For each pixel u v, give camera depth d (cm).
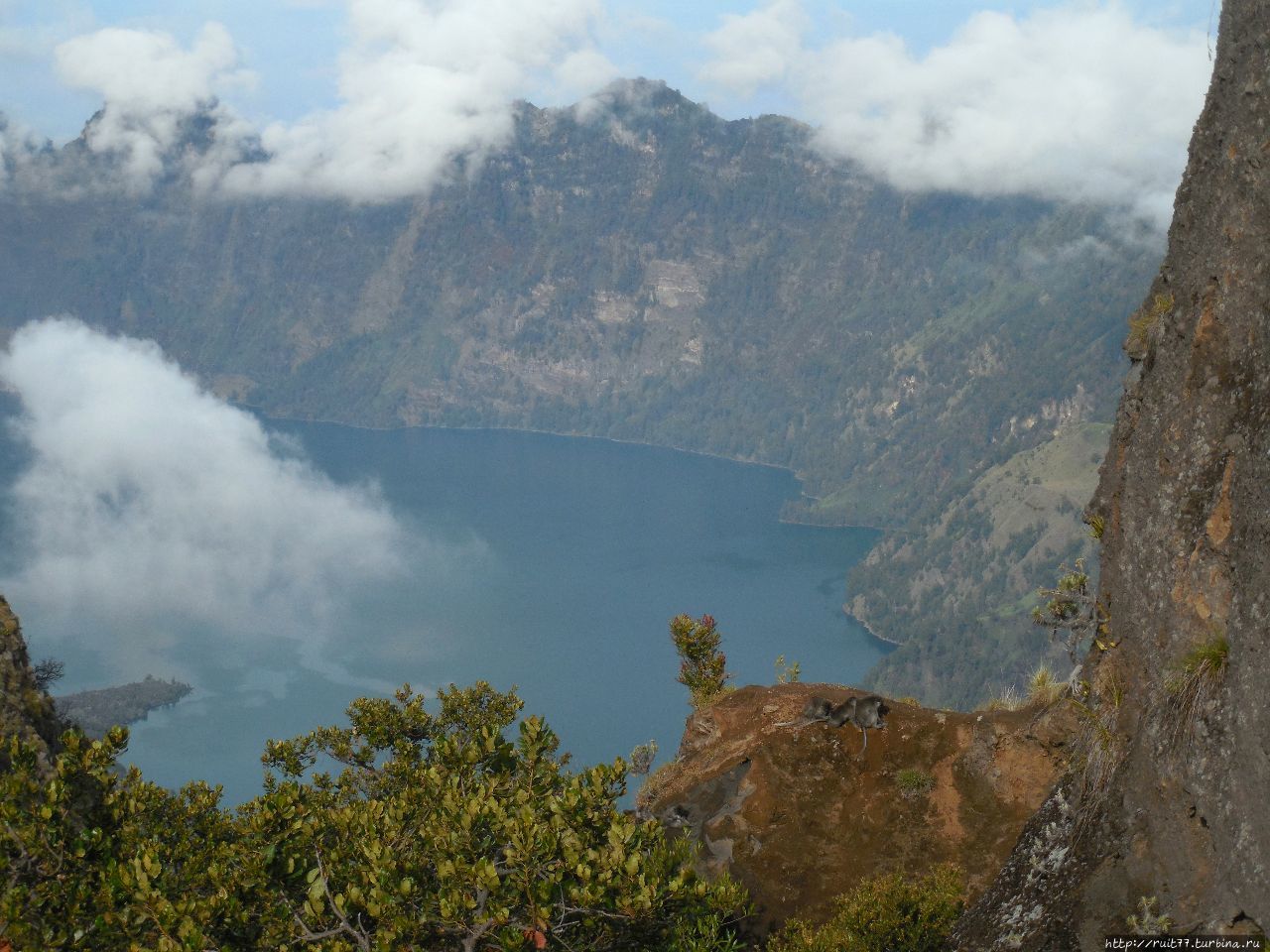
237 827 953
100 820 913
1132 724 792
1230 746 670
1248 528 690
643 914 818
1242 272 744
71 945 781
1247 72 761
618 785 918
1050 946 758
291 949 837
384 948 791
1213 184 788
